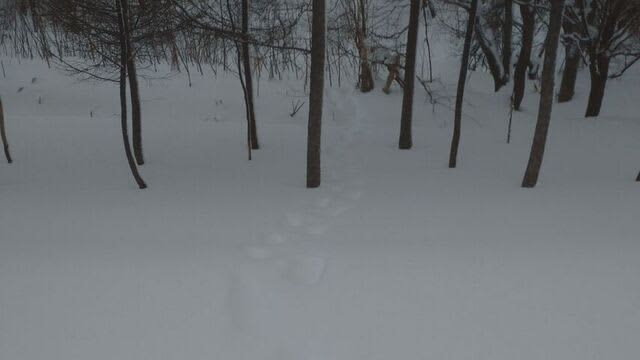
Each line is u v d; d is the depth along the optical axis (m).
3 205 5.73
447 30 14.80
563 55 13.91
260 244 4.73
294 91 12.10
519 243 4.60
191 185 6.61
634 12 9.22
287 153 8.23
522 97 10.73
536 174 6.19
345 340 3.36
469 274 4.07
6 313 3.55
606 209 5.40
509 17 11.42
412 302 3.73
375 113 10.91
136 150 7.46
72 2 6.59
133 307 3.66
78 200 5.95
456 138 7.09
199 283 3.97
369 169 7.36
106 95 11.51
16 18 14.22
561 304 3.66
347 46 13.09
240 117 10.98
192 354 3.23
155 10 6.84
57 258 4.34
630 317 3.50
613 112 10.34
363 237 4.88
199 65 12.52
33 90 11.50
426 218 5.32
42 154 7.91
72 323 3.48
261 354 3.24
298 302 3.77
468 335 3.37
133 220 5.29
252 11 9.26
